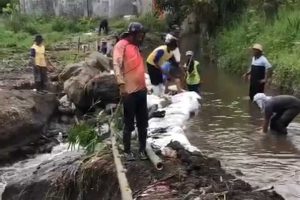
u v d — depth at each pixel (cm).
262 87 1373
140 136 814
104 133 961
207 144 1006
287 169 858
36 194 860
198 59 2545
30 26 3919
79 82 1503
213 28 2584
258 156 930
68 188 828
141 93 798
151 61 1383
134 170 770
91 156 859
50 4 4834
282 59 1686
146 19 3825
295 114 1071
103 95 1427
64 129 1354
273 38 1931
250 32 2155
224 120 1206
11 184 899
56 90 1714
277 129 1083
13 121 1222
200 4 2527
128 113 802
